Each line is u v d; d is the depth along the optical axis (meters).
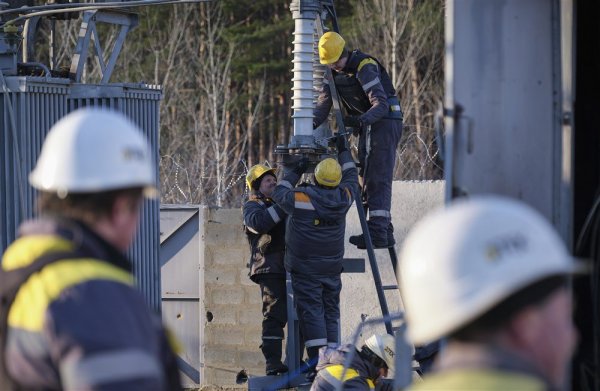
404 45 68.06
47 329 5.47
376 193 17.30
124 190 5.95
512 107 8.33
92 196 5.89
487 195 8.34
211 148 62.34
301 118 17.38
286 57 74.38
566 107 8.21
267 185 19.16
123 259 5.98
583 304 8.80
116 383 5.28
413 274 4.48
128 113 16.12
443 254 4.39
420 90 64.50
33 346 5.55
